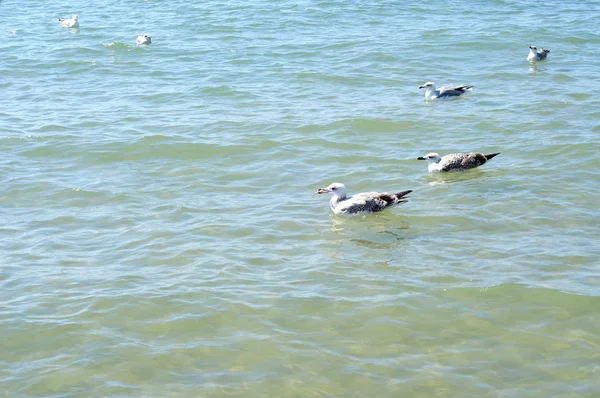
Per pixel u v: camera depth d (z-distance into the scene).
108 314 16.02
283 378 13.97
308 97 31.55
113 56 38.59
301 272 17.67
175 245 19.02
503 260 18.03
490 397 13.39
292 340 15.09
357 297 16.56
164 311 16.09
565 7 47.25
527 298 16.38
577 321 15.57
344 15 45.88
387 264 18.02
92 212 21.12
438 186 22.73
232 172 23.89
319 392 13.60
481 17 44.97
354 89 32.69
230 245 19.00
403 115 29.00
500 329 15.38
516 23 43.34
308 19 45.09
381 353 14.67
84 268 17.98
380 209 20.95
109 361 14.52
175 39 41.69
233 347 14.89
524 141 26.08
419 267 17.83
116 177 23.62
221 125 28.12
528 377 13.92
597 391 13.49
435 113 29.27
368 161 24.81
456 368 14.20
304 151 25.61
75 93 32.81
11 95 32.59
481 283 17.00
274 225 20.19
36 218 20.78
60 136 27.16
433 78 34.22
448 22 43.84
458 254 18.42
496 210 20.86
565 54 37.56
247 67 36.09
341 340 15.08
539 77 33.81
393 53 37.91
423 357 14.55
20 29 44.84
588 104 29.69
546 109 29.25
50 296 16.72
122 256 18.53
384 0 49.34
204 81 34.00
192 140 26.53
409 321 15.68
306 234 19.70
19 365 14.46
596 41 39.72
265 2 49.69
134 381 13.95
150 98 31.83
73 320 15.80
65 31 44.09
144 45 40.19
